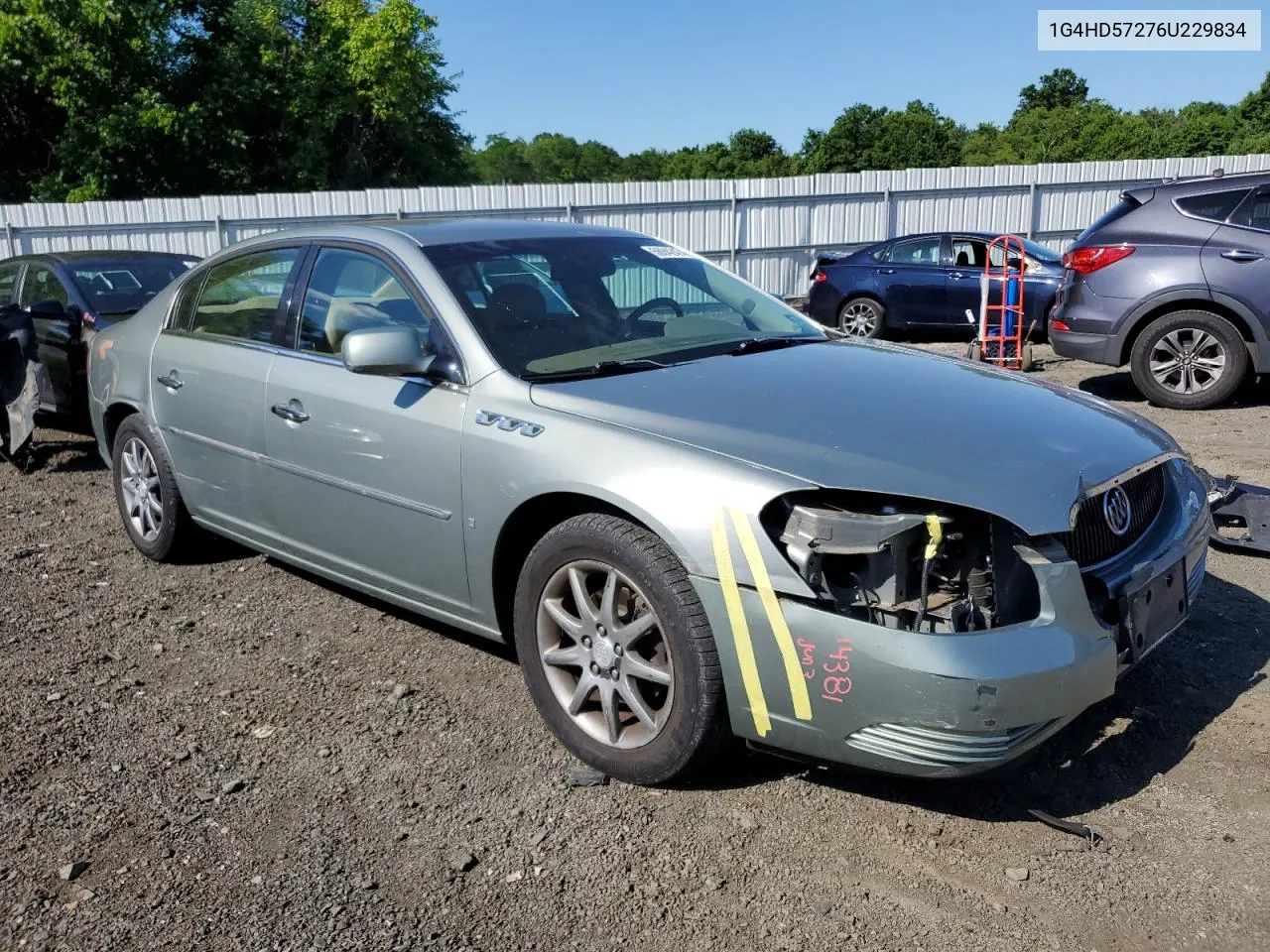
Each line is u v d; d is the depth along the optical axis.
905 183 20.06
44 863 2.77
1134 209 8.41
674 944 2.40
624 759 3.01
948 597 2.59
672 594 2.77
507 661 3.95
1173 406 8.38
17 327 7.01
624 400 3.11
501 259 3.85
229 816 2.97
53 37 26.33
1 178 28.89
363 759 3.27
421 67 31.66
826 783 3.03
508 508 3.17
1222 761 3.07
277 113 30.97
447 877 2.67
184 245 18.61
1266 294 7.83
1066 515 2.62
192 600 4.70
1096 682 2.62
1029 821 2.82
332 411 3.78
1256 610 4.17
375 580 3.83
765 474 2.69
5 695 3.79
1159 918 2.43
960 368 3.67
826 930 2.42
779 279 20.17
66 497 6.69
